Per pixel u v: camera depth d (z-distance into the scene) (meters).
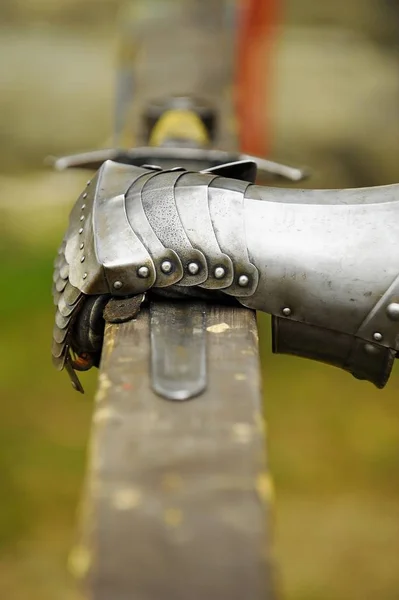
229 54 3.08
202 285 1.39
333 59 6.63
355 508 3.42
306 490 3.54
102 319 1.42
